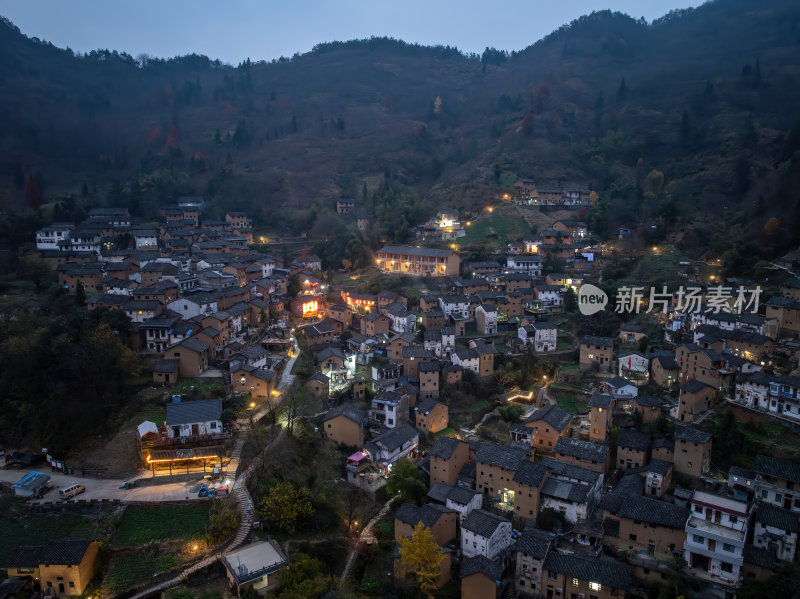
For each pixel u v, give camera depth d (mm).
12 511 65438
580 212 194375
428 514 74062
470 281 147625
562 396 108500
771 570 61938
